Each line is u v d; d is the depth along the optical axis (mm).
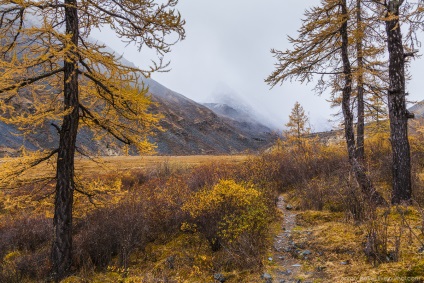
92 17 6062
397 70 6594
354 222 5629
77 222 7586
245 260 4707
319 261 4398
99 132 6730
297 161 12727
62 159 5703
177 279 4512
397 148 6504
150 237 6660
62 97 6184
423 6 5902
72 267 5750
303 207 7965
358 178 7102
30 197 6141
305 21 8477
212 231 5605
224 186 5898
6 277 5359
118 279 4859
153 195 8211
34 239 7324
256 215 5395
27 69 4988
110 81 5273
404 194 6344
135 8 5562
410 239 4043
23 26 5621
